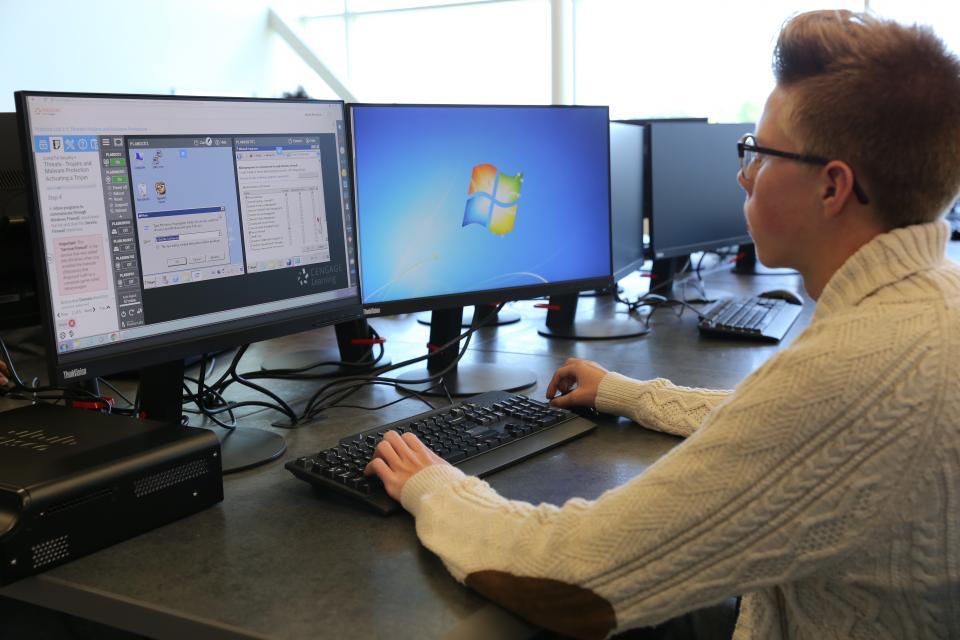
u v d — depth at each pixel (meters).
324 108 1.31
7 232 1.68
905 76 0.69
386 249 1.44
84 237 1.02
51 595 0.84
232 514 0.98
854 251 0.75
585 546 0.74
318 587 0.81
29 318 1.75
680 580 0.70
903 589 0.71
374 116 1.40
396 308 1.46
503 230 1.60
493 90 6.84
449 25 6.93
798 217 0.77
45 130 0.97
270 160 1.23
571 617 0.73
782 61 0.76
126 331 1.07
